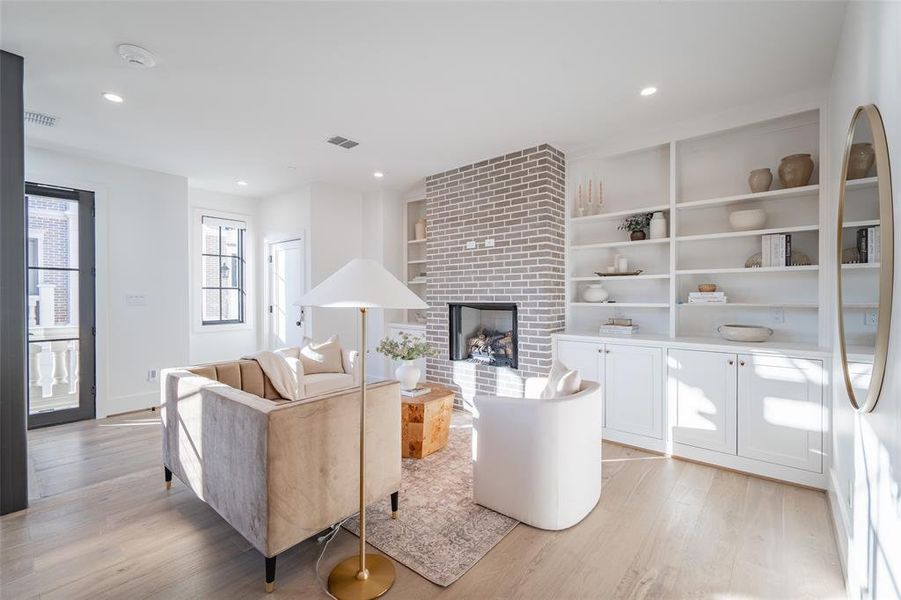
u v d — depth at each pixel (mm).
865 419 1542
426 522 2184
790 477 2604
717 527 2139
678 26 2051
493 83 2619
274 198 5656
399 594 1665
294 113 3053
